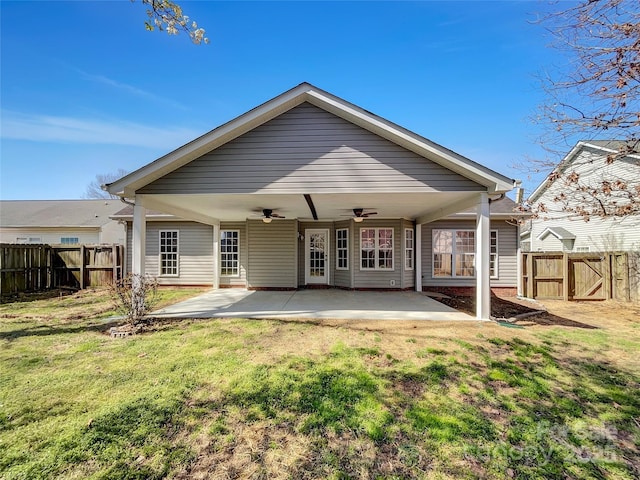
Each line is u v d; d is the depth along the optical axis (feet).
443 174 21.06
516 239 37.35
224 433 8.91
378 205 27.73
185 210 30.68
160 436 8.75
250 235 38.32
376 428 9.16
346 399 10.78
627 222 37.22
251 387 11.55
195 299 30.68
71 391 11.18
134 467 7.58
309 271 39.93
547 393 11.47
